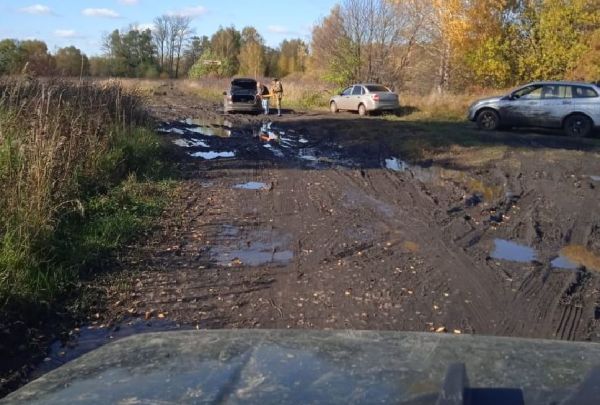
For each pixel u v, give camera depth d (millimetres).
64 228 7137
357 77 35281
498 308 5598
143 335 2170
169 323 5215
